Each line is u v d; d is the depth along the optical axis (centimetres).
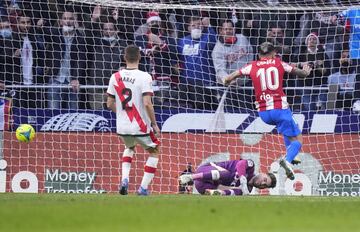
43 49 4919
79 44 4938
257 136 4678
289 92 4950
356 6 4869
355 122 4725
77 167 4625
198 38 4978
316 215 2338
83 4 4969
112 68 4953
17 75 4878
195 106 4884
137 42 4978
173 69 4944
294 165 4644
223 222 2061
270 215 2303
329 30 5081
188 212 2408
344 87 4997
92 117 4688
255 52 5050
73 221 2105
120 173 4631
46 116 4666
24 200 3231
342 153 4691
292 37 5109
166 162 4628
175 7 4866
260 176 4028
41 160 4616
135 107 3766
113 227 1931
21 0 4922
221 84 4941
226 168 4069
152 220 2127
